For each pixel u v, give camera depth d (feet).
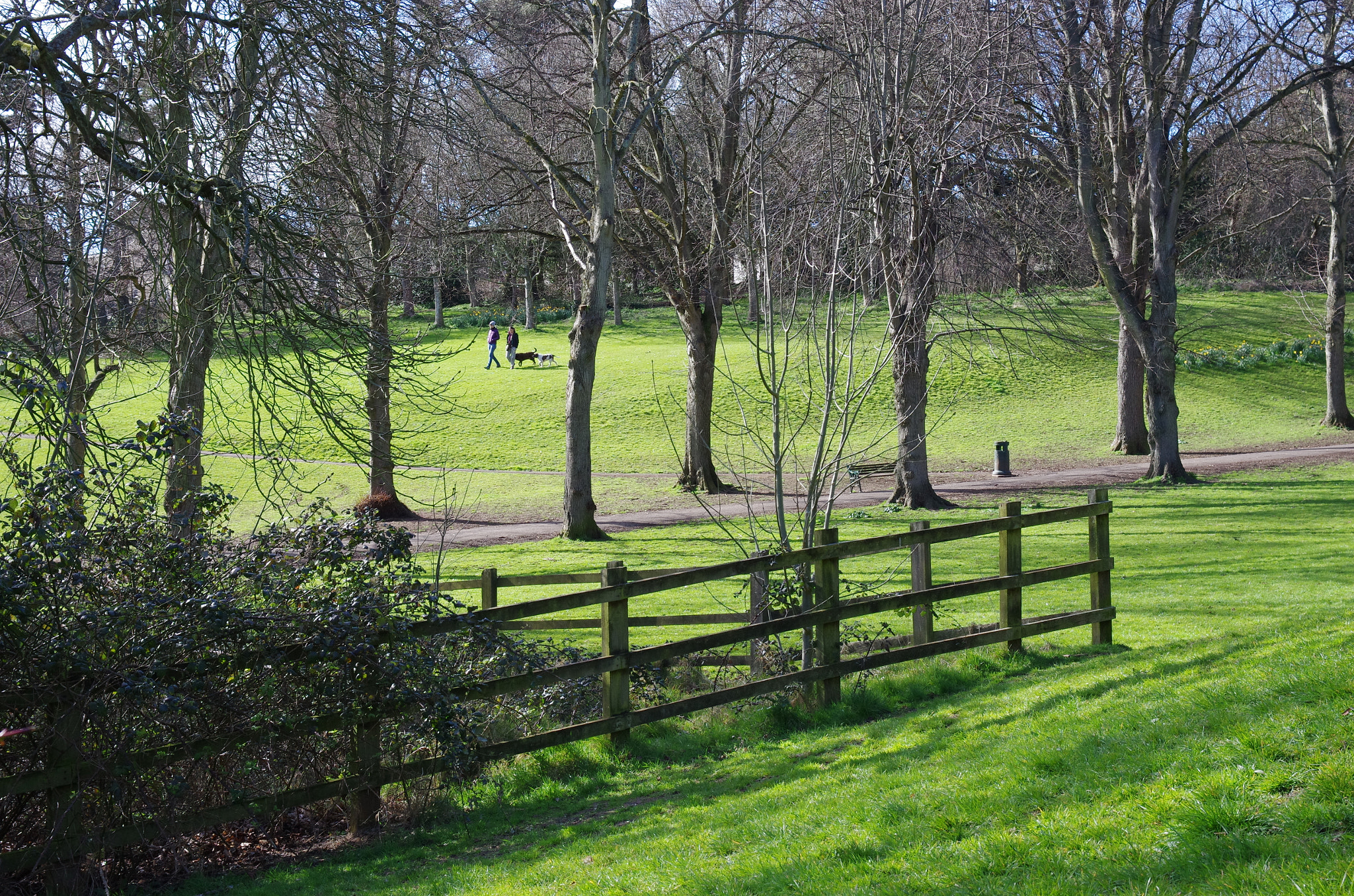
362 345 36.17
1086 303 138.31
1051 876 13.69
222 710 21.33
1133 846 13.97
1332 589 43.80
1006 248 77.25
